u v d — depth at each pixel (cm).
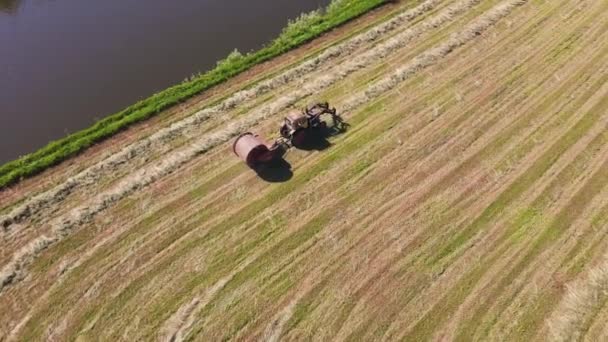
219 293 1695
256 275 1744
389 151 2144
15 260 1784
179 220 1914
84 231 1883
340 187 2009
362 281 1719
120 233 1877
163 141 2211
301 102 2372
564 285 1688
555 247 1791
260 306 1661
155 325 1620
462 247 1803
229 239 1850
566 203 1928
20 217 1923
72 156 2158
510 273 1727
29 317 1647
